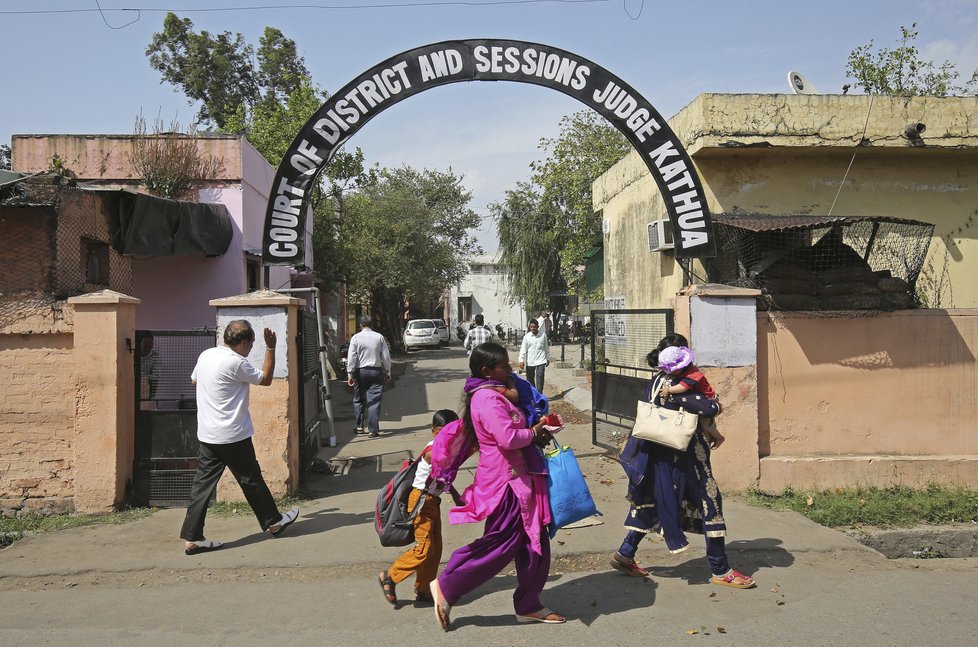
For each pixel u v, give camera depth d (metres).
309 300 18.50
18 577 5.09
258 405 6.87
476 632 4.21
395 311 31.73
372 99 8.05
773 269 7.79
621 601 4.67
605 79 8.17
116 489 6.60
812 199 9.62
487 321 51.50
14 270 6.80
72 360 6.72
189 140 12.48
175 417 6.81
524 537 4.20
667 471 4.85
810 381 7.27
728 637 4.14
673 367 4.99
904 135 9.20
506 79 8.12
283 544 5.68
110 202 8.50
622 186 12.84
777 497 7.08
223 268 12.31
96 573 5.17
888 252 8.70
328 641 4.11
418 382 18.47
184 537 5.47
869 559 5.52
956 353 7.41
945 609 4.59
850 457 7.25
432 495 4.55
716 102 8.97
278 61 31.62
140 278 12.18
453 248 35.94
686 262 8.79
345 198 27.64
